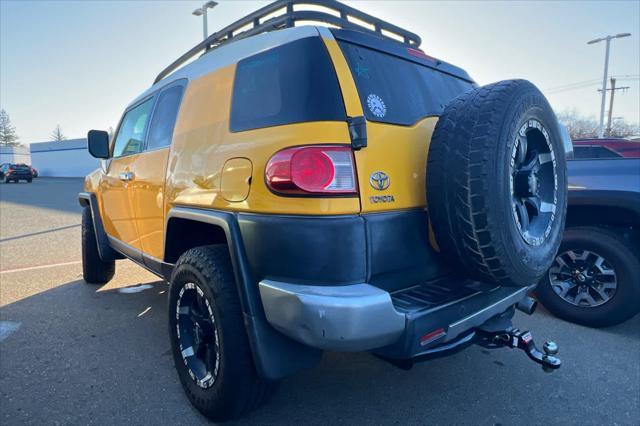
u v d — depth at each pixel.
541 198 2.33
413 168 2.06
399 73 2.30
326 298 1.64
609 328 3.62
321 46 1.94
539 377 2.79
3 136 94.19
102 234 4.21
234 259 1.98
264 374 1.94
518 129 1.98
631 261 3.36
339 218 1.73
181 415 2.38
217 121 2.31
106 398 2.53
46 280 4.96
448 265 2.12
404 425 2.29
